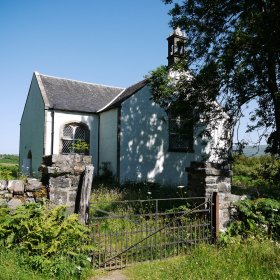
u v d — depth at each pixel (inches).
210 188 272.4
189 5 496.4
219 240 245.1
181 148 741.9
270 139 438.3
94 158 777.6
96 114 789.9
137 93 698.2
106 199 423.5
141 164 687.1
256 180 647.1
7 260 167.2
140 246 235.1
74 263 184.5
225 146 588.4
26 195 215.0
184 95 520.7
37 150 778.2
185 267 194.4
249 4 443.5
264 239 246.1
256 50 396.8
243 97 475.2
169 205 382.9
